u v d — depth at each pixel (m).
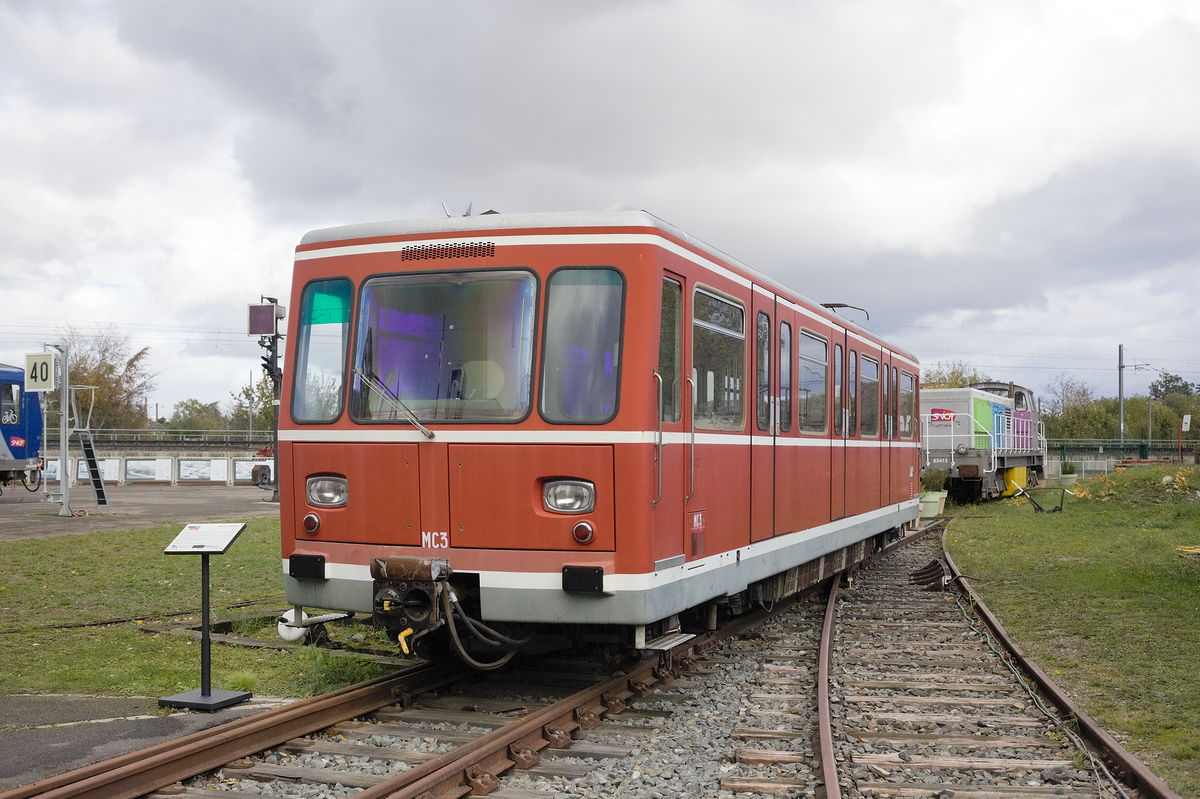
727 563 8.02
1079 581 13.27
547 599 6.48
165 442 49.03
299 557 7.04
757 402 8.77
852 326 12.13
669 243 6.88
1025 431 35.75
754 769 5.65
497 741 5.59
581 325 6.58
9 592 11.54
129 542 16.39
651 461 6.52
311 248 7.29
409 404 6.84
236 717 6.39
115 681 7.38
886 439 14.12
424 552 6.71
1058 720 6.62
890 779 5.51
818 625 10.61
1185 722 6.64
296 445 7.16
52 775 5.15
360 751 5.77
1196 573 13.81
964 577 13.93
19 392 29.14
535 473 6.52
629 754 5.89
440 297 6.85
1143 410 79.56
